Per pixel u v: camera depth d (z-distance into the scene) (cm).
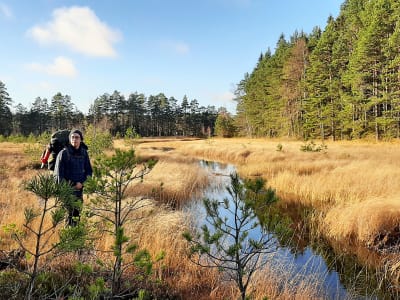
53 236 467
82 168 492
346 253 585
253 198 282
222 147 3020
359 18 3991
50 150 540
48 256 397
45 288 327
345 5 5456
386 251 585
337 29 4766
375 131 3378
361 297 426
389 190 891
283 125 4812
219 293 394
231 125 7250
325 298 420
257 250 285
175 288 399
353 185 1018
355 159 1594
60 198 196
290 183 1177
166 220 660
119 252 259
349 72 3569
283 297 400
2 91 6131
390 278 482
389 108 3609
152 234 553
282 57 5209
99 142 1587
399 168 1152
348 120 3584
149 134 8869
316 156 1828
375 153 1828
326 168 1368
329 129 4009
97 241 445
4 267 380
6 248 434
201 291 405
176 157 2184
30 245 443
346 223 685
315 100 3938
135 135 2023
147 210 689
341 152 1945
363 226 655
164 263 452
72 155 477
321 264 535
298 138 4372
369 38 3198
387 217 652
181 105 9300
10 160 1517
